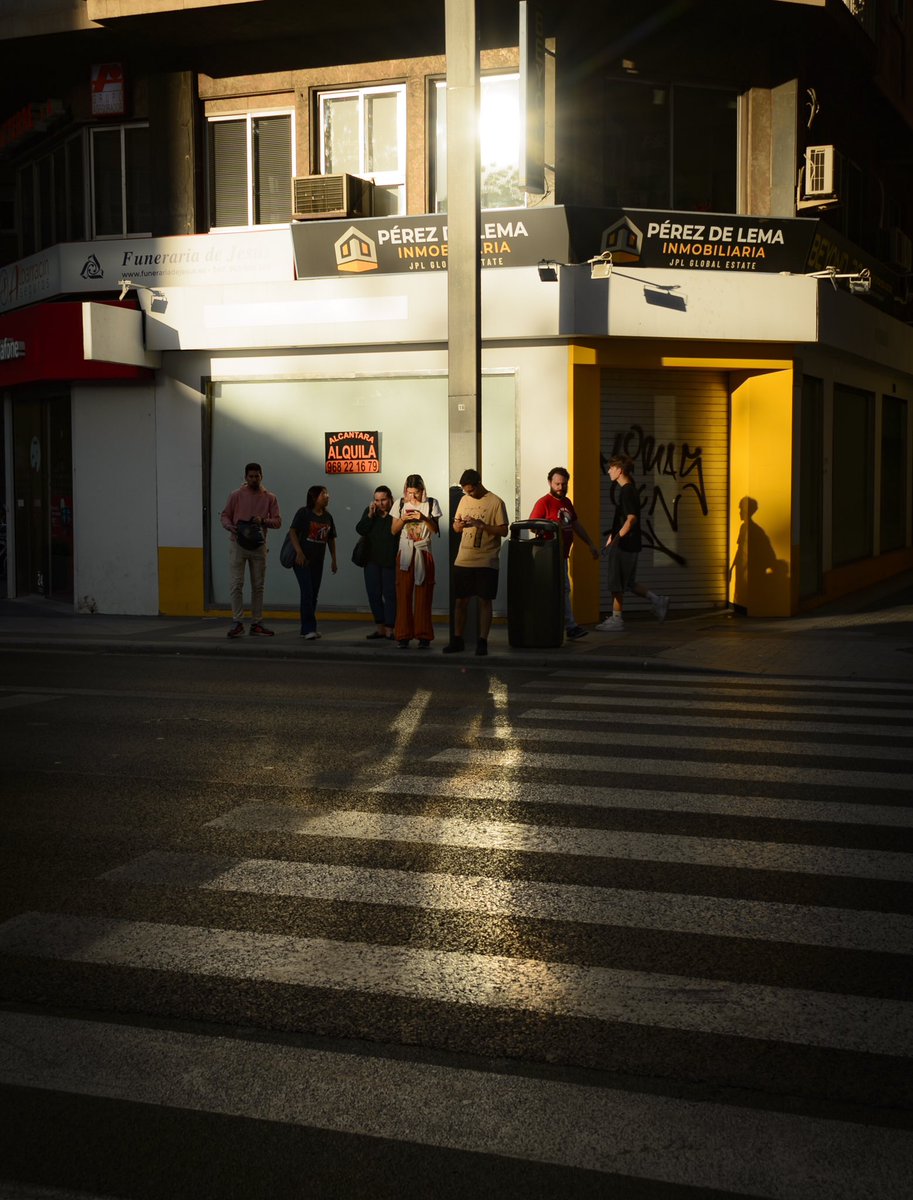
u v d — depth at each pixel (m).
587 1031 3.86
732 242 16.11
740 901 5.06
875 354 19.95
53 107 18.58
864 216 21.66
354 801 6.69
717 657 12.63
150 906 5.04
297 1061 3.66
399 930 4.76
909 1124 3.29
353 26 16.78
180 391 17.53
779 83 16.97
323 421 17.09
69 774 7.36
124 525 17.98
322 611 17.22
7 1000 4.13
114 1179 3.04
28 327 17.83
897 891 5.17
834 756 7.80
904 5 22.05
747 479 17.16
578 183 16.11
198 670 12.21
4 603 20.06
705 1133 3.24
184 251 17.53
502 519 12.86
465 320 13.59
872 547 22.64
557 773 7.32
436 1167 3.08
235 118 17.66
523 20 14.68
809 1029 3.87
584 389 16.08
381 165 17.00
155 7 16.33
